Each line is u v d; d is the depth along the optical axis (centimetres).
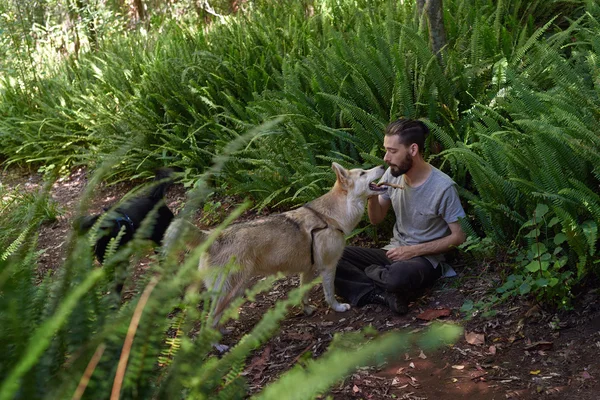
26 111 969
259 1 974
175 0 1212
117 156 169
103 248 366
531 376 318
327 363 116
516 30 672
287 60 710
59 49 1223
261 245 376
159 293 131
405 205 422
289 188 547
